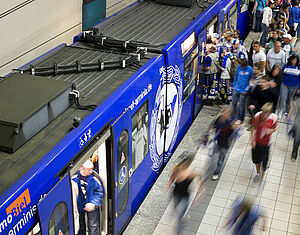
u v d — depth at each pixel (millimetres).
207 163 8922
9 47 8148
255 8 15914
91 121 5266
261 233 7141
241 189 8266
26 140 4828
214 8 10219
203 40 9531
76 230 5980
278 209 7785
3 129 4668
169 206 7688
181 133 9438
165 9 9680
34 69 6172
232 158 9227
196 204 7812
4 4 7785
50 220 4543
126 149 6332
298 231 7289
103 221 6277
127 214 6875
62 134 5027
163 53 7473
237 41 10820
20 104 4996
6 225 3996
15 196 4082
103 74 6520
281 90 10422
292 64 10141
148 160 7551
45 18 9148
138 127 6809
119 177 6238
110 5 11914
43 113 5070
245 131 10125
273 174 8750
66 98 5504
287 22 15844
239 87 9859
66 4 9898
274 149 9547
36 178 4344
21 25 8375
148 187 7887
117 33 8078
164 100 7773
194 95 9867
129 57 6848
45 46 9336
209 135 9422
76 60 6699
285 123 10531
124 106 6094
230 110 8570
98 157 5801
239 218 6871
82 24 10859
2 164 4508
